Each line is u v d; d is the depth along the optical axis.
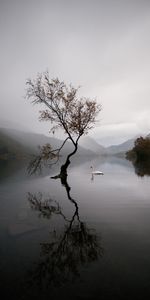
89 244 8.57
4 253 7.83
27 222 11.66
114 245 8.41
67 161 35.72
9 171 51.25
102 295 5.41
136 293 5.46
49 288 5.76
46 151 32.16
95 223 11.37
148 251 7.83
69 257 7.49
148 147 101.19
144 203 16.03
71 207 15.16
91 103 32.97
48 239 9.18
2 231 10.18
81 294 5.47
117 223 11.29
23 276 6.34
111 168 57.91
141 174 38.31
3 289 5.72
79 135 33.88
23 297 5.39
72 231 10.16
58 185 26.77
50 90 31.50
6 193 21.34
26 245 8.55
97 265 6.90
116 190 22.22
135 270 6.53
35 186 26.16
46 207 15.27
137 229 10.30
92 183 28.02
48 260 7.30
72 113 32.91
